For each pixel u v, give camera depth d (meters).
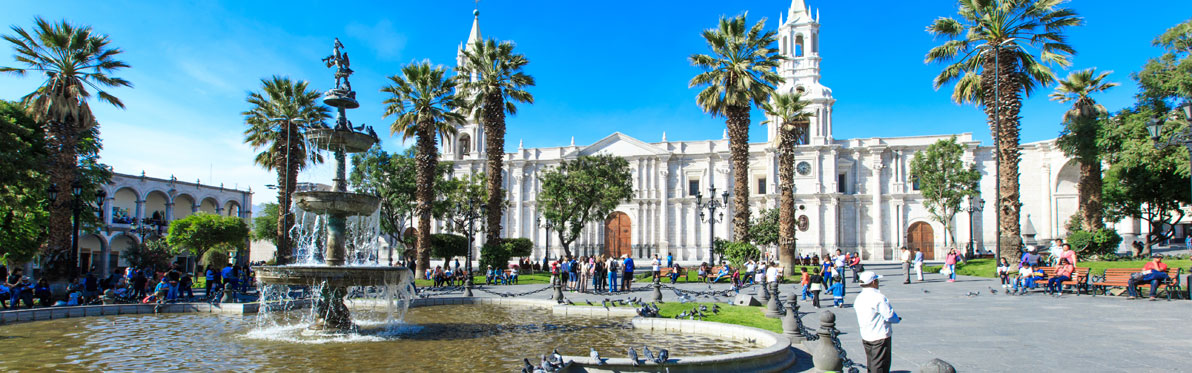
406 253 44.09
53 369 10.53
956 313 17.00
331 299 14.77
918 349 11.62
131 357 11.59
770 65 35.59
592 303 19.59
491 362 11.14
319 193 14.77
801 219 65.44
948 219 54.22
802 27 71.75
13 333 14.48
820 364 9.62
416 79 36.44
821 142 66.12
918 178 57.28
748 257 33.25
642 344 13.01
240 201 72.56
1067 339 12.52
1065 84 38.81
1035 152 61.00
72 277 24.14
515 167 72.56
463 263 62.31
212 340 13.51
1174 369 9.73
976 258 51.03
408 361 11.23
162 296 20.42
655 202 69.25
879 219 63.81
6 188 26.92
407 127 36.91
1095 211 35.03
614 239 70.25
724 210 67.25
